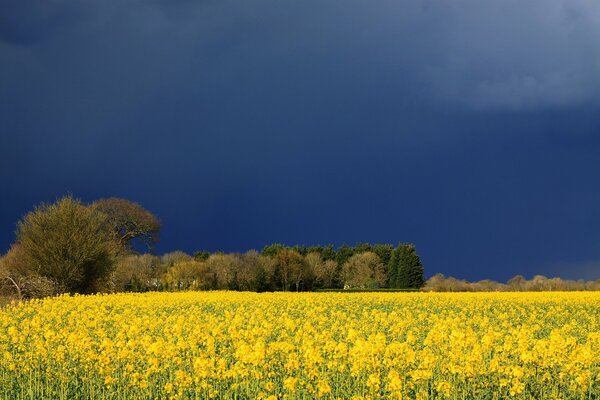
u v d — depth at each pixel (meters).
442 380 15.46
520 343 17.92
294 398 13.85
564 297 45.75
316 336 19.50
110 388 15.27
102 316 28.47
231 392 14.84
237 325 25.05
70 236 48.94
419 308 37.44
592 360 15.90
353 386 15.19
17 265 49.16
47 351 17.81
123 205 65.81
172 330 22.12
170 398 14.51
